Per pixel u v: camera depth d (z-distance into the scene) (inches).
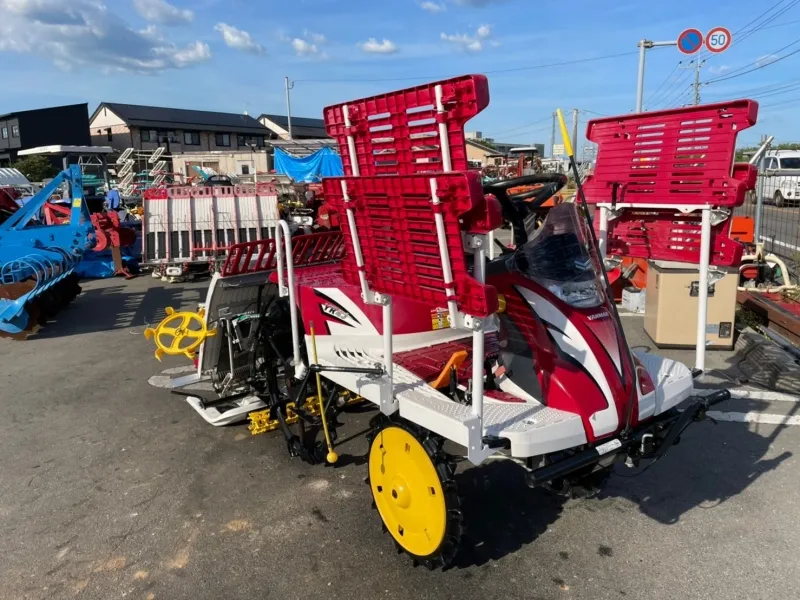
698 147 138.9
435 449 104.0
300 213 590.6
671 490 141.1
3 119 1606.8
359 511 135.7
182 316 169.6
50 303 335.0
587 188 169.6
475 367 94.2
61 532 130.2
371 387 116.7
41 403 207.5
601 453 101.9
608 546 120.9
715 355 237.0
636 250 163.6
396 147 102.0
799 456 155.4
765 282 314.2
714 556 116.9
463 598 106.9
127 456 165.6
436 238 93.7
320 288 152.3
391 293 108.9
